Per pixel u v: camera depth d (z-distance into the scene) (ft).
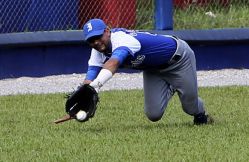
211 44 122.83
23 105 88.84
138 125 71.72
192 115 70.28
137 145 60.03
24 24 120.37
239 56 124.57
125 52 60.64
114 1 121.49
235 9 127.65
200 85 106.83
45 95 97.50
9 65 118.11
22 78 118.01
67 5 121.90
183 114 78.79
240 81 111.34
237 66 124.67
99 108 84.02
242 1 128.26
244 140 61.67
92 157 55.88
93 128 69.97
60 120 63.67
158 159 54.85
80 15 122.31
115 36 61.31
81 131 67.97
